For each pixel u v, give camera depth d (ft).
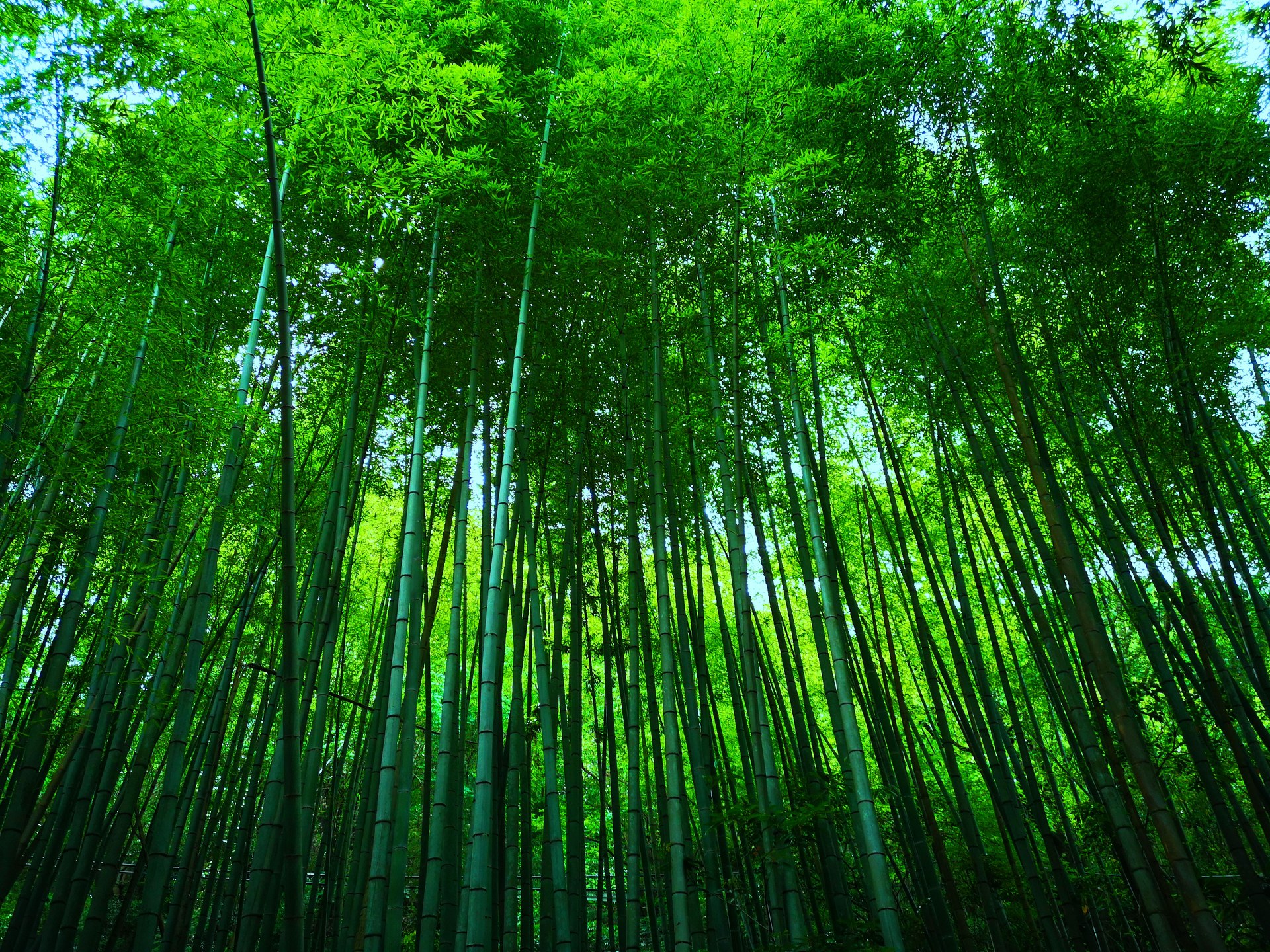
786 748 18.75
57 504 15.74
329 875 18.38
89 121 13.19
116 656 14.67
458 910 14.61
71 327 14.23
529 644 20.33
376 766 16.11
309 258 18.21
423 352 15.23
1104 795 12.89
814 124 18.28
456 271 17.88
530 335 19.01
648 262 18.52
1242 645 17.70
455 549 15.05
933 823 15.74
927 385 20.07
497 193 16.63
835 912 14.06
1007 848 18.34
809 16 17.52
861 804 11.95
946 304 19.67
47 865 14.74
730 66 16.02
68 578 15.52
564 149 17.49
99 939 11.93
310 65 13.00
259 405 17.87
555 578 21.86
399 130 14.37
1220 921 15.40
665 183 16.42
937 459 20.76
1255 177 16.40
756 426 21.18
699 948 16.53
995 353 15.44
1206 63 17.51
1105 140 16.84
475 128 16.92
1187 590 16.26
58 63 12.64
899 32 18.01
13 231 13.71
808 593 15.39
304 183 16.55
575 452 20.08
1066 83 16.75
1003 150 17.95
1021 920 19.56
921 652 17.58
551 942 13.78
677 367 21.25
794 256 16.35
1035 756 24.90
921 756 26.81
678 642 16.84
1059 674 14.39
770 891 13.10
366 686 22.00
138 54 12.96
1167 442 18.85
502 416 19.61
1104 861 19.12
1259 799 14.30
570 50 18.72
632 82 15.80
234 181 15.28
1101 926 17.51
